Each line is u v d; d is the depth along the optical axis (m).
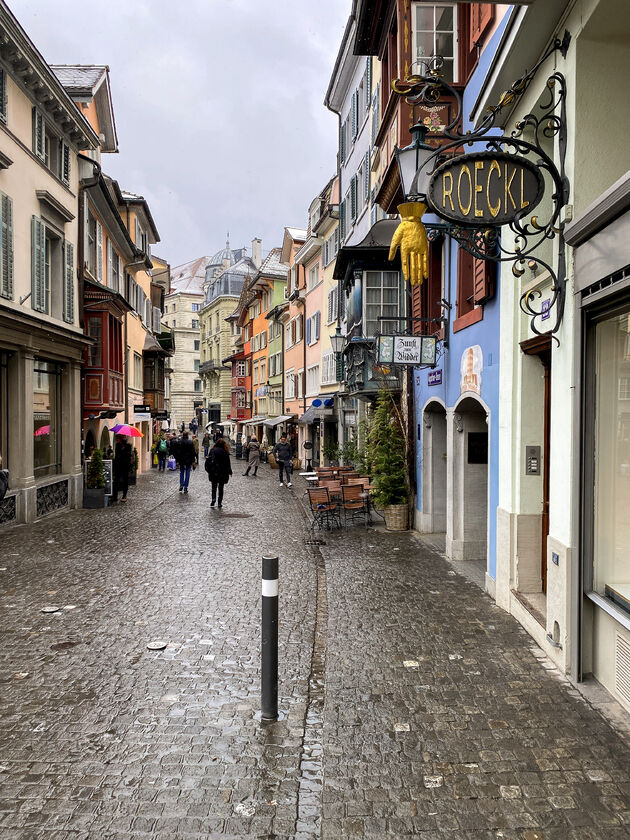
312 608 6.88
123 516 14.20
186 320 84.50
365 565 8.98
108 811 3.22
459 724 4.12
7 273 11.93
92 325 17.44
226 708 4.40
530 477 6.48
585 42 4.76
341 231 23.69
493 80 6.01
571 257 4.91
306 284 32.16
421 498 11.91
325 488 12.71
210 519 13.81
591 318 4.68
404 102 9.58
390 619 6.38
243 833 3.07
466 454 9.42
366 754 3.76
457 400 9.15
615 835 3.03
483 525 9.43
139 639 5.81
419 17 9.16
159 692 4.66
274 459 33.25
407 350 9.87
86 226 17.69
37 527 12.45
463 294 9.15
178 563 9.09
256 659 5.34
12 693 4.63
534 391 6.38
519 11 5.04
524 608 6.09
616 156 4.80
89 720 4.21
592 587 4.70
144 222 30.52
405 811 3.22
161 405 36.12
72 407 15.95
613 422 4.48
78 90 17.86
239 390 52.91
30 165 13.21
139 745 3.88
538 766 3.61
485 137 4.86
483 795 3.35
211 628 6.14
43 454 14.58
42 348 13.63
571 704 4.40
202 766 3.64
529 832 3.06
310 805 3.29
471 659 5.26
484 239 5.27
